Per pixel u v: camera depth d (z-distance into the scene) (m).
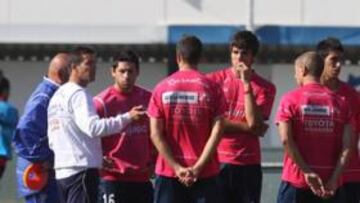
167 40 94.81
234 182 31.08
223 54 94.25
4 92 46.06
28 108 30.44
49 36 95.19
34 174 30.34
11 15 96.31
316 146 27.50
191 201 28.03
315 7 97.06
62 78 30.58
